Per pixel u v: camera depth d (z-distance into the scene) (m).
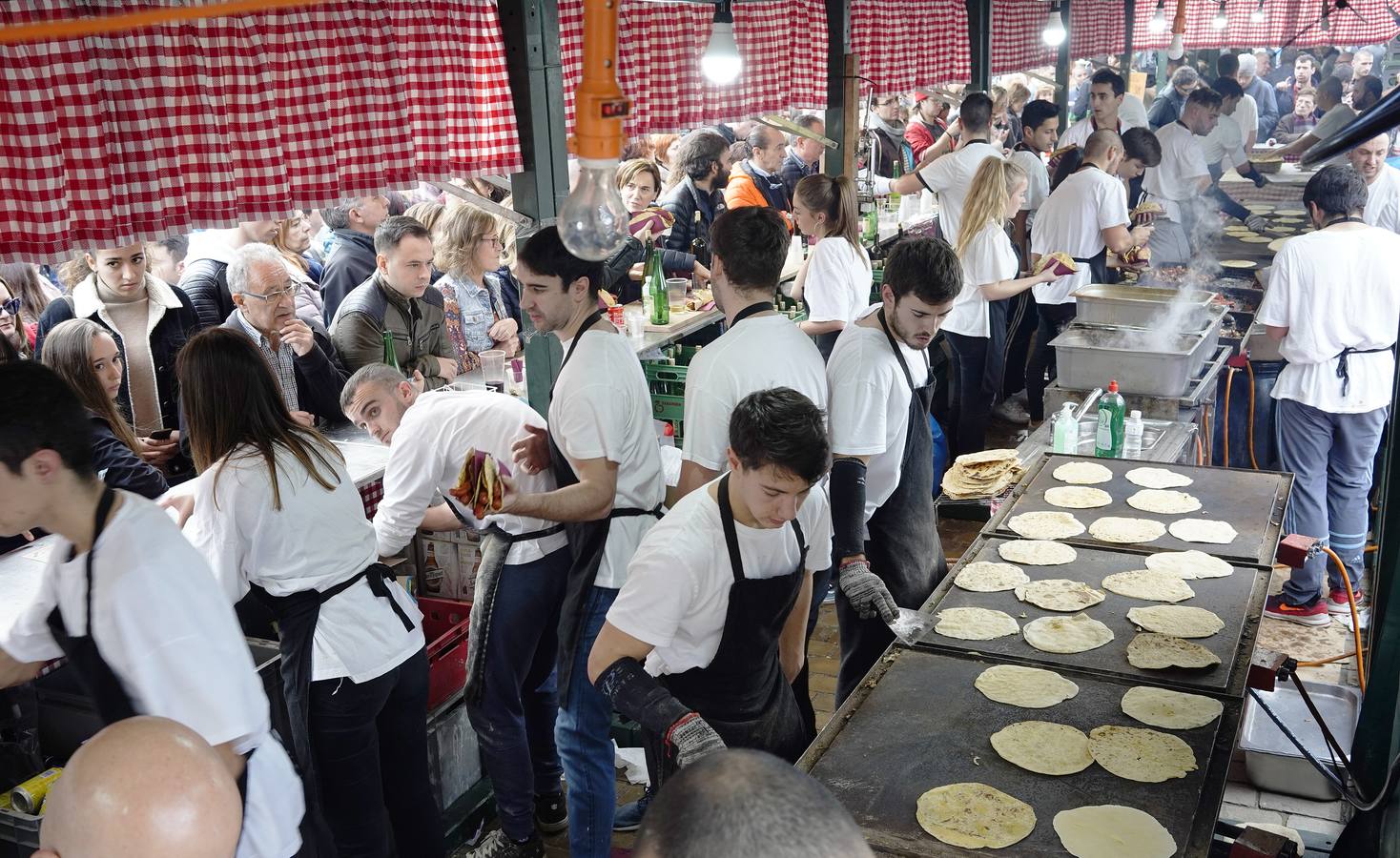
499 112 3.96
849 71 6.51
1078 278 7.01
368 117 3.69
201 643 2.04
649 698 2.37
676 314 5.85
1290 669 2.90
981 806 2.32
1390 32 12.13
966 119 7.31
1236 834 2.81
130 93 3.15
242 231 4.97
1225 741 2.54
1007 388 7.99
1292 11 12.33
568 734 3.15
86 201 3.10
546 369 4.36
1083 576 3.44
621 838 3.61
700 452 3.09
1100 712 2.67
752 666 2.58
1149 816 2.28
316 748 2.84
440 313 4.77
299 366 4.14
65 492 1.96
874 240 7.61
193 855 1.43
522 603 3.30
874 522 3.51
